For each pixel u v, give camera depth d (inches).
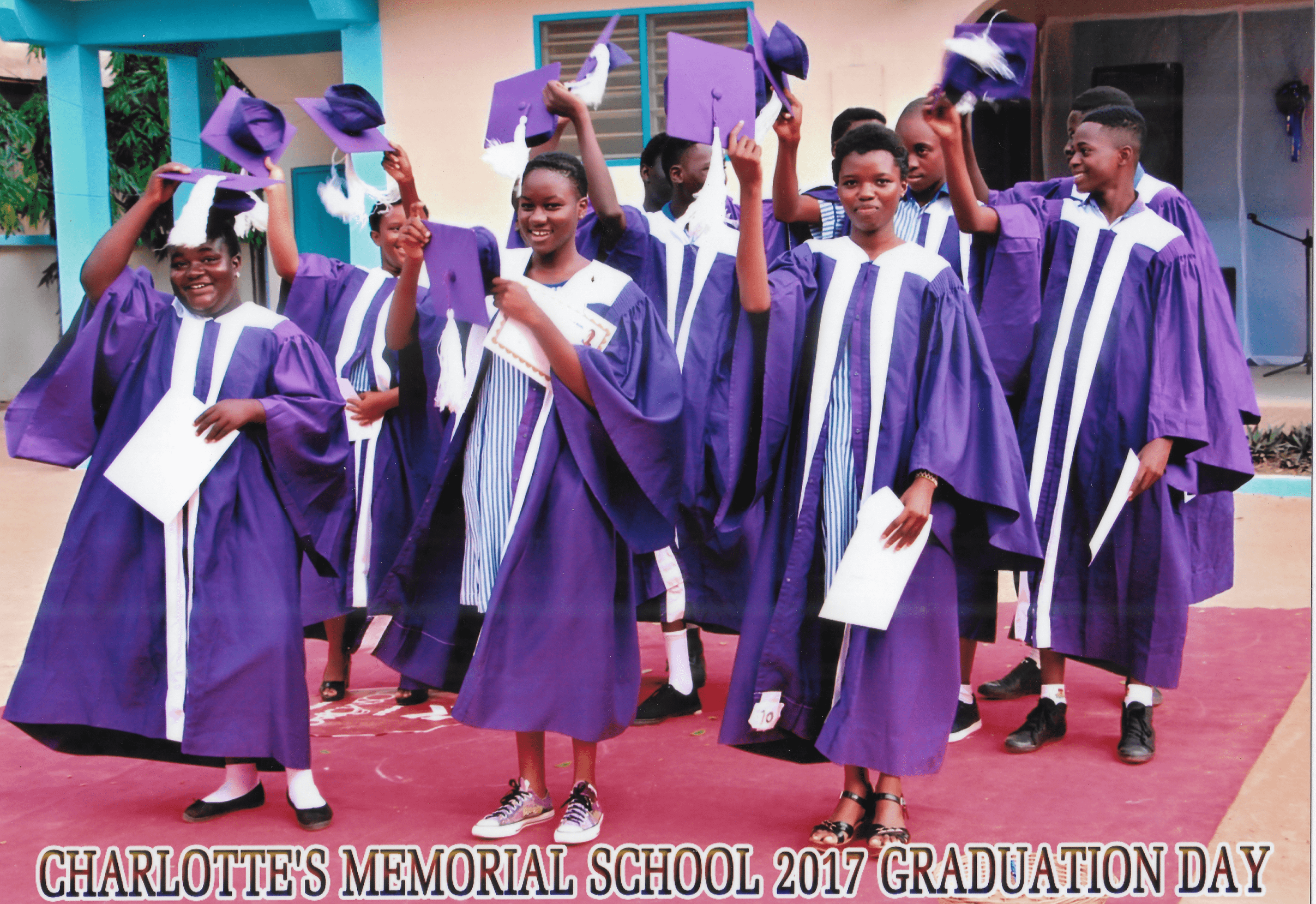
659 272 187.0
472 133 324.8
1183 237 165.0
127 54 370.0
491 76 320.5
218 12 340.8
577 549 135.6
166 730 138.0
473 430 144.6
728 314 185.6
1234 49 332.2
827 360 138.6
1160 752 161.8
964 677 171.2
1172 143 339.9
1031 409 169.5
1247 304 358.0
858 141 137.9
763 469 140.0
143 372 142.9
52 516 302.2
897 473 135.9
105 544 139.1
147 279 145.3
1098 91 179.2
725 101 141.6
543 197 139.4
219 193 140.6
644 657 209.8
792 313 139.6
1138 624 159.8
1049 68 309.6
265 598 138.1
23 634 218.1
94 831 143.3
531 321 134.8
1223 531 180.2
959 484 132.0
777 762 161.9
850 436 137.2
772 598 140.3
